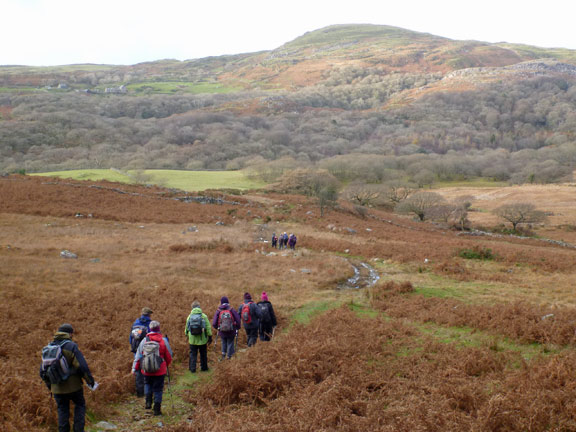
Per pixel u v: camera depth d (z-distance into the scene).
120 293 16.14
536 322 12.39
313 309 16.06
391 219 60.00
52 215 37.69
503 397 7.02
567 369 8.22
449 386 7.82
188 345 11.20
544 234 61.09
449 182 127.12
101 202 44.66
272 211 50.47
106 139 145.50
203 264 24.19
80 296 15.39
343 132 188.62
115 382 8.44
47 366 6.16
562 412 6.62
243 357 9.73
